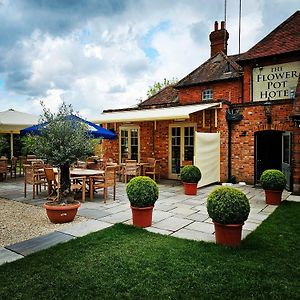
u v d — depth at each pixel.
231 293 4.53
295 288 4.66
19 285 4.73
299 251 6.27
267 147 19.55
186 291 4.59
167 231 7.82
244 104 16.03
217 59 25.73
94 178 12.85
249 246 6.57
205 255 6.00
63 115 9.16
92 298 4.39
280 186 11.12
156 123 20.11
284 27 19.78
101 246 6.51
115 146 22.58
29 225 8.31
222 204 6.53
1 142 25.59
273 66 18.11
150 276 5.07
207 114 17.36
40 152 8.63
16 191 14.30
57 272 5.21
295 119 12.34
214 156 16.45
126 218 9.16
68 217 8.56
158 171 18.88
